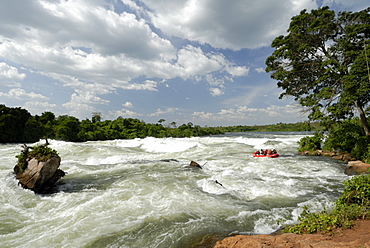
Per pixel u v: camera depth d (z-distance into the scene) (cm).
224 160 1898
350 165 1451
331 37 1939
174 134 9612
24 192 965
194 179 1198
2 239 581
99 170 1528
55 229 636
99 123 8831
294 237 479
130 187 1047
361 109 1852
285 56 1997
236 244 474
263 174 1344
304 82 2116
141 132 8650
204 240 552
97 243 552
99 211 759
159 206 803
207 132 12194
